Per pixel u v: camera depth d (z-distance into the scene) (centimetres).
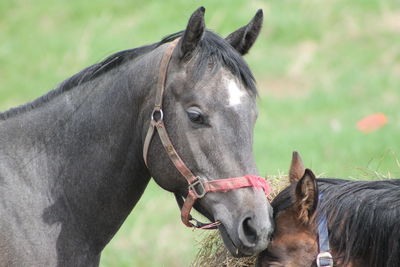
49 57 3180
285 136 2275
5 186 875
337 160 2017
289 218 827
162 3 3456
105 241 920
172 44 881
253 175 827
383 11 3391
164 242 1691
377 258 815
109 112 896
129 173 904
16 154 897
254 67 3020
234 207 820
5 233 852
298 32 3244
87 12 3497
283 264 805
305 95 2772
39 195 884
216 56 847
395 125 2312
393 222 810
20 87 2980
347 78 2870
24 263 853
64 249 883
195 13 829
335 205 829
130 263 1589
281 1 3447
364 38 3203
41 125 910
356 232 815
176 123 850
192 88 839
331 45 3170
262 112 2591
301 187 810
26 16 3534
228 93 833
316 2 3462
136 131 891
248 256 831
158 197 1948
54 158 901
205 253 980
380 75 2872
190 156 841
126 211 920
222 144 827
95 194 900
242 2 3334
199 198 846
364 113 2506
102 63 917
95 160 898
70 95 917
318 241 809
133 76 891
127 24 3338
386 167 1886
